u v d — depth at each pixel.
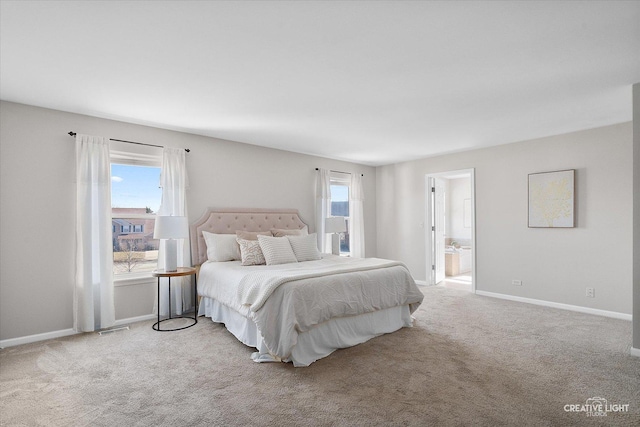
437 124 4.11
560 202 4.54
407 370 2.65
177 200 4.26
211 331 3.63
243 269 3.65
